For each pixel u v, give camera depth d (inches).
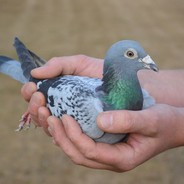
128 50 21.1
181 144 22.2
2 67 27.1
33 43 92.2
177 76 26.6
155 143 21.3
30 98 24.3
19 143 47.6
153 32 102.4
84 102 20.8
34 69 24.3
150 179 40.8
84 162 21.2
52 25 111.2
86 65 26.0
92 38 95.9
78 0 152.2
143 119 20.0
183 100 25.7
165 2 146.4
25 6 140.5
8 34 100.8
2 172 42.2
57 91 22.1
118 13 127.9
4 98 60.0
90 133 20.6
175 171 41.9
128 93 21.2
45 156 44.9
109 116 19.3
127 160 21.1
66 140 20.9
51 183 40.5
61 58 25.4
